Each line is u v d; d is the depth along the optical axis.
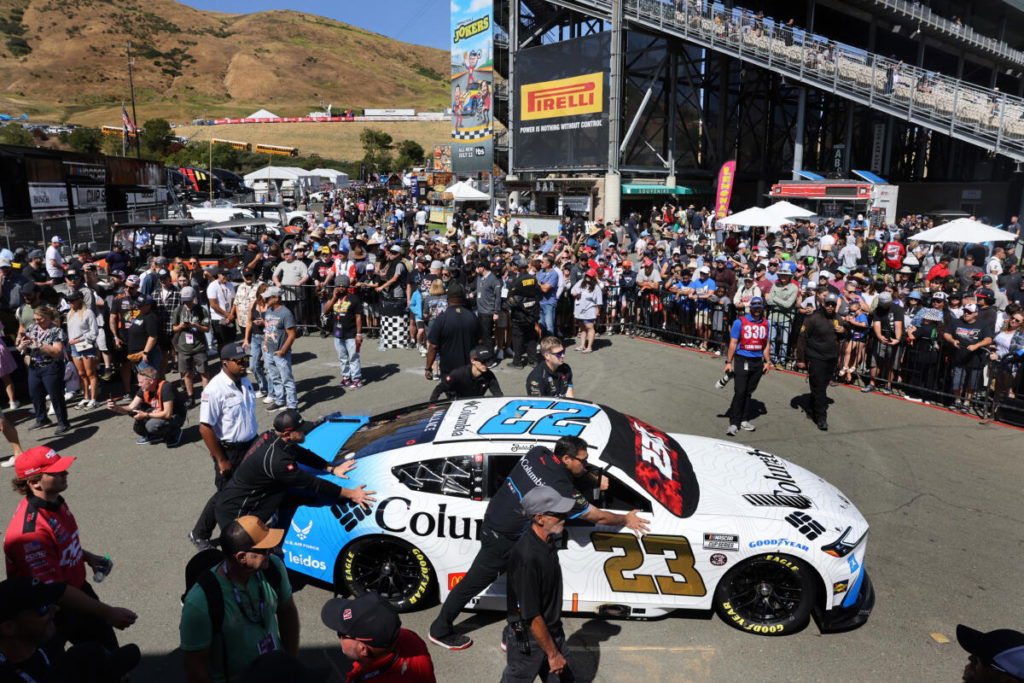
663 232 29.05
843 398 10.18
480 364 6.66
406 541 4.93
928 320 9.98
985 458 7.98
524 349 11.59
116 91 185.62
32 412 9.58
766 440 8.52
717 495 5.04
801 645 4.75
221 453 5.90
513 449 4.91
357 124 131.00
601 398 10.09
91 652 2.49
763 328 8.32
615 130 34.81
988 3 50.53
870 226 26.16
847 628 4.91
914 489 7.15
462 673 4.43
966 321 9.46
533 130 38.84
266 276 16.36
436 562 4.93
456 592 4.52
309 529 5.08
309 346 13.22
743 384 8.45
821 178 36.00
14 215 21.44
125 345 10.09
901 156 49.53
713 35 33.59
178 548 5.94
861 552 4.86
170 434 8.22
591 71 35.25
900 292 11.61
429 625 4.93
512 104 39.81
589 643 4.74
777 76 44.09
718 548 4.73
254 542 2.98
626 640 4.78
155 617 4.98
